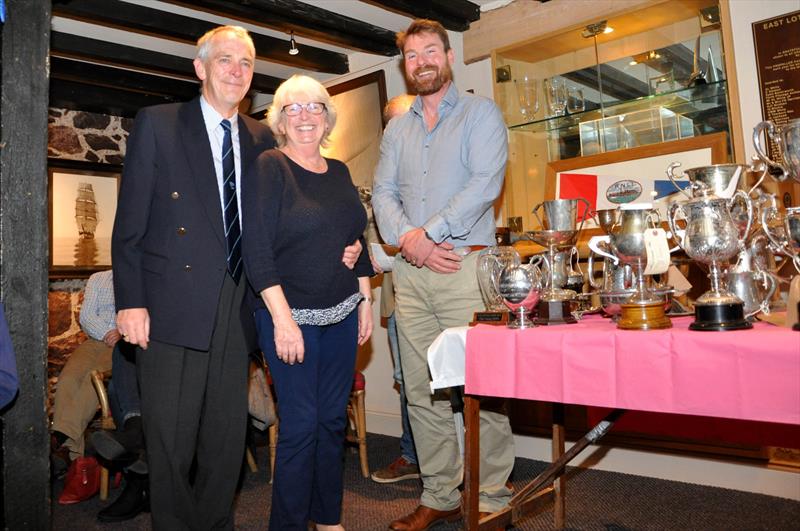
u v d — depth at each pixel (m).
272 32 3.98
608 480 2.88
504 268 1.72
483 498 2.17
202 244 1.88
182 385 1.85
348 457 3.57
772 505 2.47
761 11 2.72
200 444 1.97
